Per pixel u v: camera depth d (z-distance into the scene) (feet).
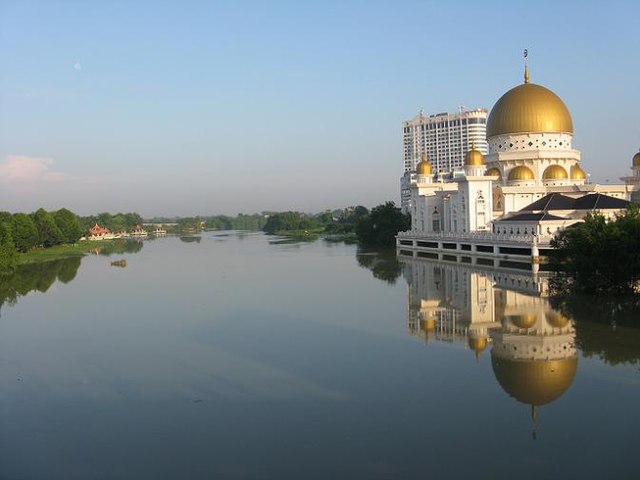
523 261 378.32
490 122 536.83
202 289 334.24
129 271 449.89
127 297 310.24
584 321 208.85
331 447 111.34
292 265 463.42
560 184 489.67
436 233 504.84
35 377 163.63
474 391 140.15
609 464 101.91
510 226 424.05
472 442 111.86
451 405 131.34
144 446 114.73
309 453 109.09
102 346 197.98
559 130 506.48
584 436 113.39
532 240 358.43
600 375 149.38
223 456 109.09
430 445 110.93
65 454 112.27
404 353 176.14
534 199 483.51
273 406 134.21
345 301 274.57
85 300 303.27
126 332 219.82
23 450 114.62
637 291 253.24
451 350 177.78
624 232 241.35
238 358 176.55
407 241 571.28
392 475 99.81
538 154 498.28
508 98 522.06
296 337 201.77
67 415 133.08
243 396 141.59
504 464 102.73
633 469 99.96
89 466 106.93
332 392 142.20
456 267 393.50
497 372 154.40
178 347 193.06
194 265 491.72
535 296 263.70
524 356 168.55
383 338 196.13
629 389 138.72
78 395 146.82
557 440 111.86
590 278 256.11
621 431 115.24
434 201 553.23
